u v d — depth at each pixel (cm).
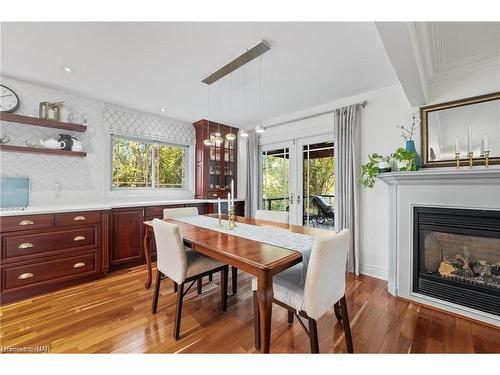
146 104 345
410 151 245
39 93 282
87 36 188
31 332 178
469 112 227
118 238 310
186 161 453
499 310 191
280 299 153
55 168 298
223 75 250
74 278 261
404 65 178
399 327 187
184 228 221
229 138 286
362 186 298
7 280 223
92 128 326
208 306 219
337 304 193
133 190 380
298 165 384
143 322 192
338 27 176
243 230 212
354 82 270
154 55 214
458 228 210
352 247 299
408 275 234
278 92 299
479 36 185
